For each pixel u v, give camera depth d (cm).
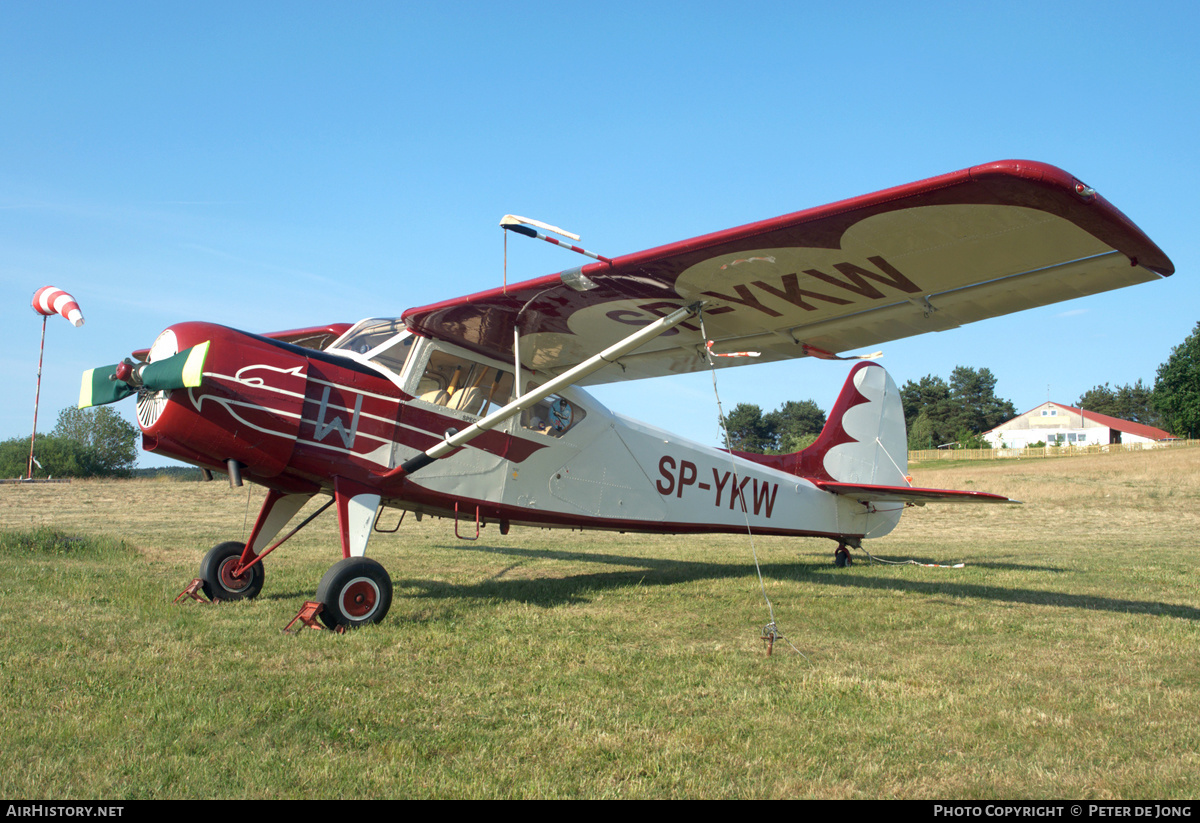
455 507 620
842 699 351
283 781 245
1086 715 333
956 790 253
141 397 511
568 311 561
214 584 563
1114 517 1991
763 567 891
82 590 575
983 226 378
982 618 548
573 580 736
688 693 356
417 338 602
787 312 530
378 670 377
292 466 530
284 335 689
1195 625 527
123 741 274
